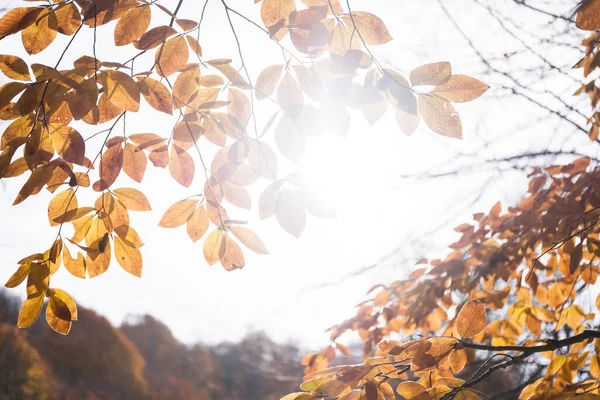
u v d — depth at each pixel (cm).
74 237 116
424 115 106
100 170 113
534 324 184
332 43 108
